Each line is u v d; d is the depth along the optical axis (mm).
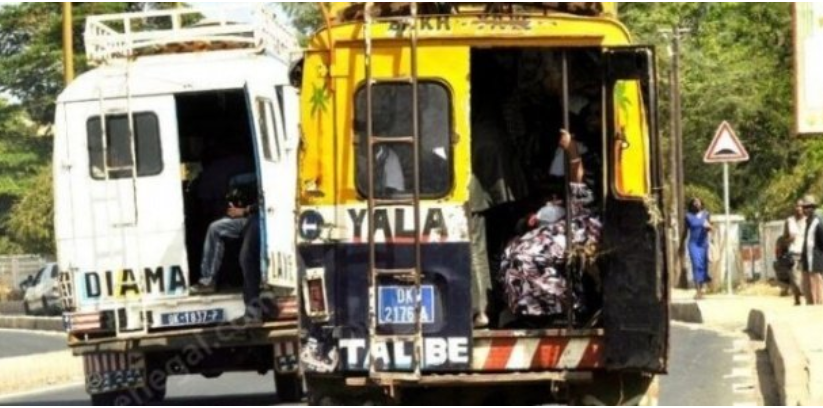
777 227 47844
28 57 74125
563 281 13750
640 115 13453
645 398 13594
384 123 13586
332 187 13648
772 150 61969
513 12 13594
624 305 13344
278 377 20469
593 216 13727
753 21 66062
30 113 75938
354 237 13602
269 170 19797
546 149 14352
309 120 13711
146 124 20078
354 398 13719
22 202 69938
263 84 19984
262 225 19578
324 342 13594
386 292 13547
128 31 20453
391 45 13586
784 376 18625
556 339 13492
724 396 19594
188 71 20062
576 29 13477
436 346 13508
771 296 39062
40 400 23047
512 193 14219
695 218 38375
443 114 13570
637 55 13359
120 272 20094
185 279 20078
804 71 30297
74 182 20109
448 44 13562
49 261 65312
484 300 13727
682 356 25031
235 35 20609
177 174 20078
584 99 14141
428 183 13562
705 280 38312
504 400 13953
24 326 49906
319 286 13617
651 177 13375
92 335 20156
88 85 20141
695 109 62875
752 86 62875
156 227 20094
